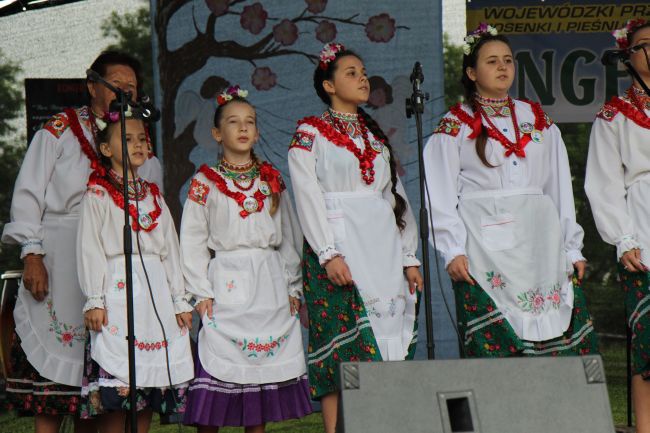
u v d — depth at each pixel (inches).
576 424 157.3
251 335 236.7
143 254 238.1
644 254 239.6
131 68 259.0
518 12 371.6
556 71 371.2
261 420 234.8
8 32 487.2
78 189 252.4
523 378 159.5
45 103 348.2
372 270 232.5
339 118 241.8
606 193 245.9
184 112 331.3
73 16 498.3
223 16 331.3
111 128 238.7
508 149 240.1
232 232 239.9
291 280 246.4
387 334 231.3
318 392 233.9
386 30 330.0
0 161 508.4
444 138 245.4
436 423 154.3
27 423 344.8
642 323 238.7
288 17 330.6
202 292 240.4
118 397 227.9
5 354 277.4
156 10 333.1
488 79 242.7
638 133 244.2
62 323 250.1
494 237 238.1
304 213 233.9
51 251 251.9
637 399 242.7
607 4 370.3
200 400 233.5
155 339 234.1
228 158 246.4
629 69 241.9
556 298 236.1
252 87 331.0
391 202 244.1
